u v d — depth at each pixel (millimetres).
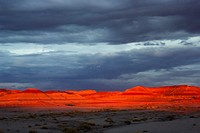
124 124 55062
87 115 77875
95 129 46281
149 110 101500
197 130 41125
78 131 41844
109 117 71375
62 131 40219
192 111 95250
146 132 40281
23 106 145250
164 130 42094
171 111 95438
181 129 42719
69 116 73688
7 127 41344
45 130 39625
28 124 48188
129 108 120250
